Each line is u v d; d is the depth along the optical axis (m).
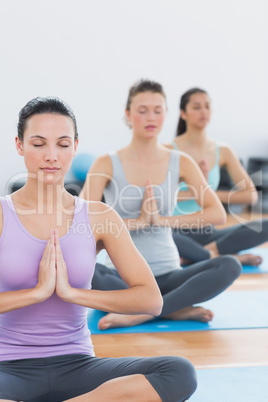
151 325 3.15
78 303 1.81
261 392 2.23
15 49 6.98
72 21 7.12
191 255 4.34
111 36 7.26
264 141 7.92
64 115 1.85
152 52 7.41
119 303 1.86
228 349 2.77
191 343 2.85
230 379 2.37
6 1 6.92
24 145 1.86
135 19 7.32
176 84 7.54
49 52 7.09
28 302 1.75
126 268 1.94
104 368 1.82
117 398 1.70
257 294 3.75
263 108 7.87
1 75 6.97
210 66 7.65
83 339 1.91
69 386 1.80
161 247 3.27
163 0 7.39
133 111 3.24
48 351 1.83
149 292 1.90
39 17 7.02
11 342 1.82
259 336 2.96
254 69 7.80
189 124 4.15
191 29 7.53
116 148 7.36
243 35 7.71
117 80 7.31
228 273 3.08
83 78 7.21
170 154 3.35
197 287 3.11
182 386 1.73
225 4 7.61
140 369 1.78
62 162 1.86
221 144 4.26
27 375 1.78
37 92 7.09
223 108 7.77
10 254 1.82
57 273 1.78
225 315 3.32
